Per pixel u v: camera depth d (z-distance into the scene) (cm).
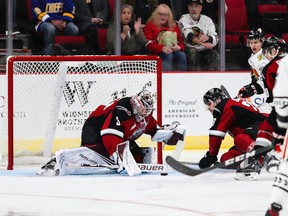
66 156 1811
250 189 1603
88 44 2403
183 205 1411
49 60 1914
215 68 2486
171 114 2408
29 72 2108
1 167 1958
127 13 2409
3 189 1609
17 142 2083
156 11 2433
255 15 2556
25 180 1738
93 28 2405
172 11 2450
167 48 2442
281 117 1200
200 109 2422
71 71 2200
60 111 2206
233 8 2520
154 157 1934
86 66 2191
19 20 2353
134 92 2164
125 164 1784
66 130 2214
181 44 2462
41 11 2362
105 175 1820
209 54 2480
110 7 2411
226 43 2489
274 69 1781
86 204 1424
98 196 1516
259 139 1742
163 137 1852
